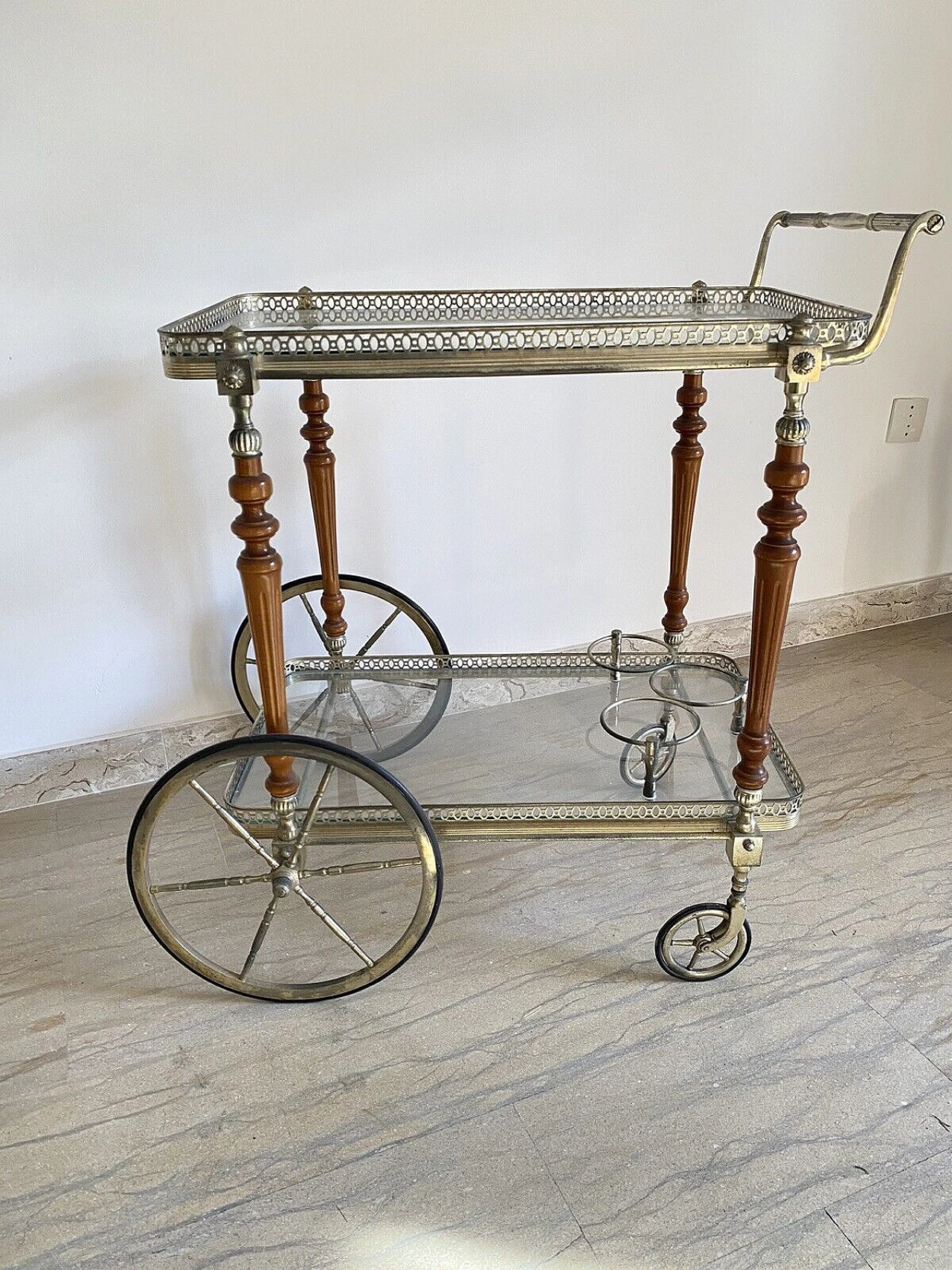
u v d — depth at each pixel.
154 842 1.47
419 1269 0.87
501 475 1.69
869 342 0.96
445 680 1.53
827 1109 1.02
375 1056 1.10
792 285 1.76
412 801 1.07
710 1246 0.89
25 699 1.51
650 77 1.52
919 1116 1.01
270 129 1.36
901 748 1.67
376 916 1.32
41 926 1.30
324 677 1.54
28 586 1.45
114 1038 1.13
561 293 1.32
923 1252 0.88
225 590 1.59
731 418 1.82
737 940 1.19
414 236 1.48
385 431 1.58
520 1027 1.13
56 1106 1.04
